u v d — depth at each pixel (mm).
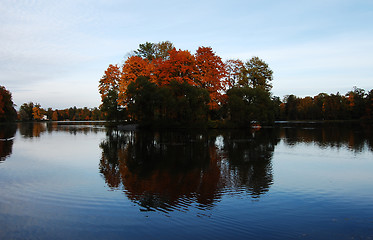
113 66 66062
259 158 20891
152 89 47031
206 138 34719
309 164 18703
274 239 8062
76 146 28250
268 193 12312
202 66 49188
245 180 14578
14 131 52406
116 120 67500
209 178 14953
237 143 29766
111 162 19547
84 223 9141
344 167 17734
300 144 28906
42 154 23078
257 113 50906
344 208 10547
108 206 10688
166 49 70188
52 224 9070
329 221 9336
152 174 15938
